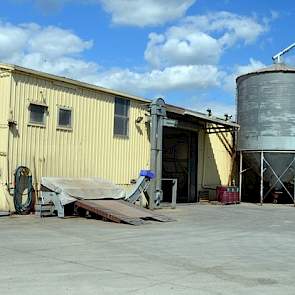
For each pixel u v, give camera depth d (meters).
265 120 33.25
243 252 12.56
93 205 18.94
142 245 13.01
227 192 32.84
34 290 7.92
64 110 21.67
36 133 20.25
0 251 11.27
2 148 19.08
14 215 18.97
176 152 34.59
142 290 8.19
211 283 8.92
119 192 22.00
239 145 34.97
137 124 26.52
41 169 20.44
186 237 14.97
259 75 33.62
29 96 19.95
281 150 32.75
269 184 34.84
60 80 21.28
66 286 8.24
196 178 33.22
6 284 8.25
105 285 8.42
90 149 23.16
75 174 22.25
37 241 12.97
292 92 32.91
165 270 9.91
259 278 9.51
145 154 27.09
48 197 19.31
